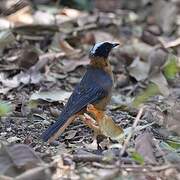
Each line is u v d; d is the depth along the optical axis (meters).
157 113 11.66
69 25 16.38
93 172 8.77
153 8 18.23
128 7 18.94
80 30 16.22
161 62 14.49
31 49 14.33
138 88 13.87
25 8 16.59
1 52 14.37
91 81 11.10
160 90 13.24
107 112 12.09
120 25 17.44
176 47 15.66
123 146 9.48
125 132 10.49
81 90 10.90
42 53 14.71
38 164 8.62
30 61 13.85
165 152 9.73
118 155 9.46
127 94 13.78
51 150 9.93
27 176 8.15
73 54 14.86
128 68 14.45
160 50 14.97
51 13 16.98
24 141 10.26
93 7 18.56
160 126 11.33
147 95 12.48
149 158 9.28
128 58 15.03
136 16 18.19
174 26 17.61
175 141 10.58
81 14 17.42
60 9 17.66
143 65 14.52
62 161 9.05
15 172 8.58
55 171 8.62
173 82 14.03
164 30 17.44
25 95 12.59
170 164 8.91
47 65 14.18
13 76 13.51
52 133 9.87
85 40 15.92
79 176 8.70
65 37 15.63
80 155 9.28
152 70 14.22
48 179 8.20
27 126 11.06
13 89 12.80
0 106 10.79
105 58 11.55
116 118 11.71
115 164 8.84
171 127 11.16
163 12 17.86
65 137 10.66
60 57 14.63
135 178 8.59
